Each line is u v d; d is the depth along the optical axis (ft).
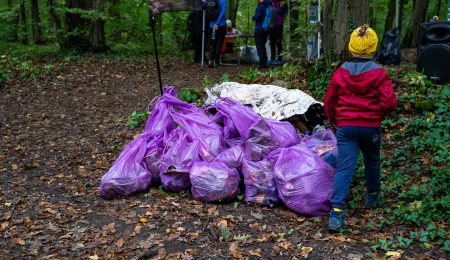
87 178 18.97
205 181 15.57
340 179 13.48
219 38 42.37
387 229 13.65
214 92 21.62
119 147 22.84
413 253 12.20
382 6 61.00
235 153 16.14
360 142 13.67
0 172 19.80
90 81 37.22
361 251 12.45
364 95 13.39
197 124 17.21
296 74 29.14
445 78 25.05
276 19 40.16
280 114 18.79
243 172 15.87
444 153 17.06
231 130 16.98
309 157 14.90
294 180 14.67
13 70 38.68
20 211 15.65
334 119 14.46
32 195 17.13
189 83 35.73
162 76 39.06
